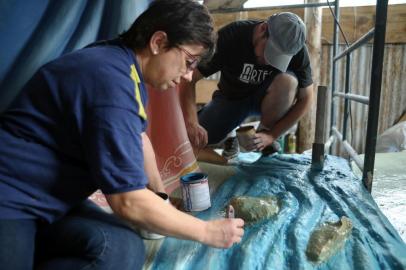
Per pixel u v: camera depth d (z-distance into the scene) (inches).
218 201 55.3
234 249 41.6
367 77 126.5
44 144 31.2
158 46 31.8
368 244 42.5
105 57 30.9
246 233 45.3
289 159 77.2
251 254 40.2
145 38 31.9
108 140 28.9
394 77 125.6
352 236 44.2
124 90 29.8
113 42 34.4
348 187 59.4
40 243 35.0
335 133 97.1
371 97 56.6
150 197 31.1
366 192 57.3
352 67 126.6
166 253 41.9
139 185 30.3
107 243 31.8
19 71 48.0
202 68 69.3
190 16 30.9
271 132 75.8
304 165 72.4
